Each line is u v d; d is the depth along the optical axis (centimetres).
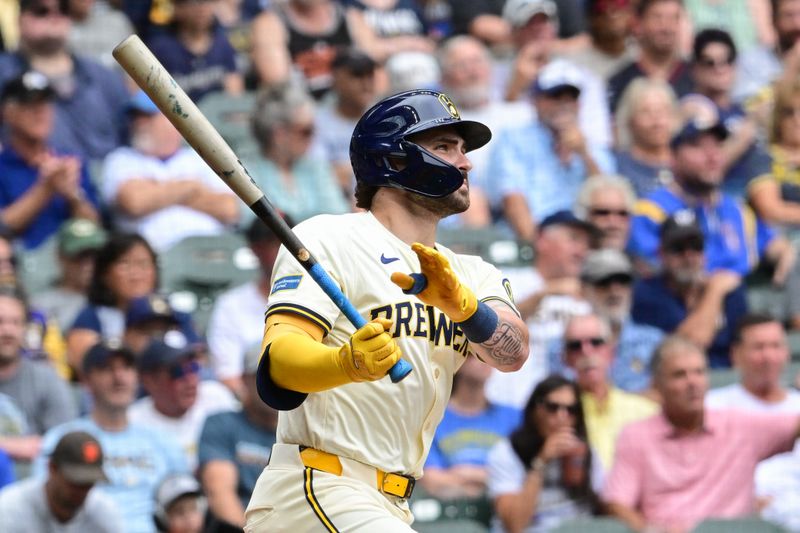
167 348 2598
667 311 3177
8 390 2605
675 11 3872
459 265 1452
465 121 1394
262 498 1355
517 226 3478
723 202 3538
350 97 3547
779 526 2661
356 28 3909
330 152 3544
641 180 3603
